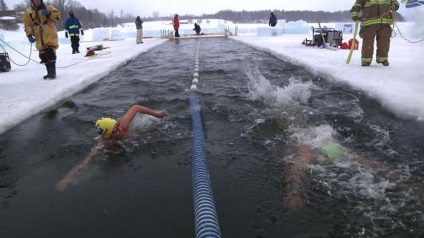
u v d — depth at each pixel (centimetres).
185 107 514
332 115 432
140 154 347
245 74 778
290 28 2812
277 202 245
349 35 1966
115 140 378
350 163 299
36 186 289
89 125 446
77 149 366
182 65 991
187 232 215
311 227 214
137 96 597
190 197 259
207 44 1966
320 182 268
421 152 318
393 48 1126
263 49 1346
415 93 472
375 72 654
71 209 249
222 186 271
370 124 398
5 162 339
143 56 1313
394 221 216
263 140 366
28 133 418
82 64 1015
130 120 401
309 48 1265
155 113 450
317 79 669
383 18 703
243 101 527
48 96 571
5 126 432
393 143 342
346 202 239
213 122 438
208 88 637
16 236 219
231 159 322
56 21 751
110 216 237
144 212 240
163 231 217
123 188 278
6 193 278
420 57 872
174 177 294
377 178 271
